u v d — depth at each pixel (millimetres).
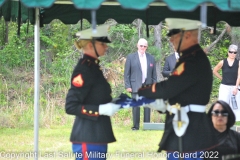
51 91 46688
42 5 13195
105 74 49281
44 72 50688
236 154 16297
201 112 15695
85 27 53562
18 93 46188
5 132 35812
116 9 22078
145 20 22125
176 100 15734
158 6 21875
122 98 16578
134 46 50594
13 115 39938
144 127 32219
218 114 16875
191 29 15711
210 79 15742
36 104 21219
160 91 15617
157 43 49219
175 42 15938
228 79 34688
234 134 17062
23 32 53875
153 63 34688
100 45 16469
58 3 21438
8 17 21703
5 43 53844
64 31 56000
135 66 34312
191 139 15594
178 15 21812
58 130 36781
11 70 51562
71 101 16203
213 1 13055
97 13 22094
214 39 54062
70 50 53531
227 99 34812
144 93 15867
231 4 13062
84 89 16156
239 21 21750
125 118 39906
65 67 51312
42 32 55719
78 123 16578
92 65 16406
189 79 15359
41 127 38719
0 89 46469
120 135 33406
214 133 16062
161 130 34844
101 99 16344
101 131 16391
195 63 15500
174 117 15688
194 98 15570
